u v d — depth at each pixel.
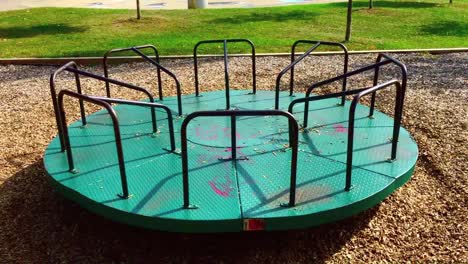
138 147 3.94
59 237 3.55
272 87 7.07
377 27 11.76
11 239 3.53
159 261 3.28
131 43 10.12
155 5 17.59
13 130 5.67
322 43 4.91
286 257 3.29
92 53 9.25
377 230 3.58
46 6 17.73
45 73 8.24
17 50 9.67
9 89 7.32
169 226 2.92
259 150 3.84
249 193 3.18
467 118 5.64
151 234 3.55
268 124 4.44
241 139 4.08
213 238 3.49
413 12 13.71
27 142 5.30
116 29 11.79
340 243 3.44
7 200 4.05
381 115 4.70
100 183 3.35
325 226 3.61
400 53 9.02
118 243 3.47
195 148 3.90
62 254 3.36
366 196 3.12
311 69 8.02
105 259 3.31
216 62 8.59
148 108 4.99
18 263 3.27
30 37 11.09
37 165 4.71
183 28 11.84
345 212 3.04
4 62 8.80
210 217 2.89
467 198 3.95
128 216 2.98
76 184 3.34
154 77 7.78
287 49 9.39
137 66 8.52
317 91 6.85
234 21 12.67
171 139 3.81
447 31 11.22
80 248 3.43
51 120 5.99
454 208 3.84
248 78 7.55
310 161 3.63
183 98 5.38
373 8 14.38
